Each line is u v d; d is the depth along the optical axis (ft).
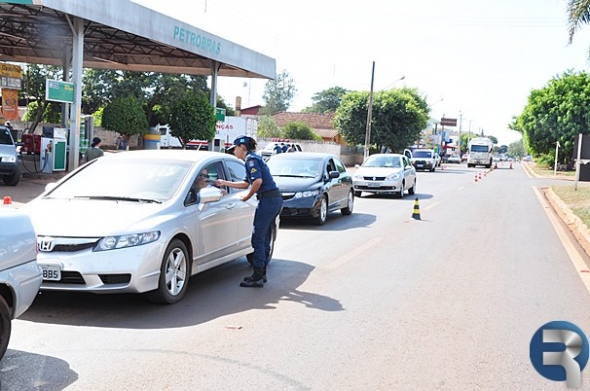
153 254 21.52
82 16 62.69
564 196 80.74
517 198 82.58
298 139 204.64
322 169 49.70
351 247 37.50
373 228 46.78
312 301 24.18
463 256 35.55
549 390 15.87
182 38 78.74
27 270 16.53
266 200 26.03
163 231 22.07
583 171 92.79
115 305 22.61
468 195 84.38
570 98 190.70
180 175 25.45
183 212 23.79
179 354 17.62
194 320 21.07
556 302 25.27
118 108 99.30
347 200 54.39
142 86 165.17
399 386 15.84
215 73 96.99
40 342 18.37
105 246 20.81
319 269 30.55
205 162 26.89
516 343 19.67
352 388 15.58
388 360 17.74
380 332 20.39
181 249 23.43
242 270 29.81
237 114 224.53
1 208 17.10
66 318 20.85
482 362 17.83
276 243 38.42
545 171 193.98
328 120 265.13
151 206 23.16
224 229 26.94
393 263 32.71
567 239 44.32
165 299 22.49
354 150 197.47
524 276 30.42
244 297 24.47
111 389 14.97
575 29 60.85
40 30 87.45
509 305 24.53
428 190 92.53
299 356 17.80
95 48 101.86
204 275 28.48
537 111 198.39
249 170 25.68
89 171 26.13
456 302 24.76
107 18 65.72
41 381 15.35
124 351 17.75
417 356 18.16
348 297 25.02
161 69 110.63
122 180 25.27
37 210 22.71
